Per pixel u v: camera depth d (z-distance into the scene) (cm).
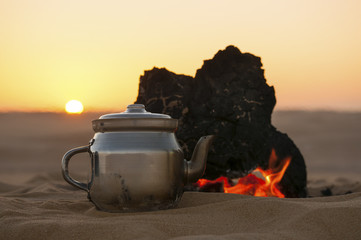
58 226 215
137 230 203
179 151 265
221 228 221
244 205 250
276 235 202
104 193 250
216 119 409
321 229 211
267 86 430
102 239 198
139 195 247
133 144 248
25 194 391
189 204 282
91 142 264
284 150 433
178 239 187
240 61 426
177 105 419
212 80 418
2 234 215
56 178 564
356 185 528
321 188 512
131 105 270
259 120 414
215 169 405
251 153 409
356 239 203
